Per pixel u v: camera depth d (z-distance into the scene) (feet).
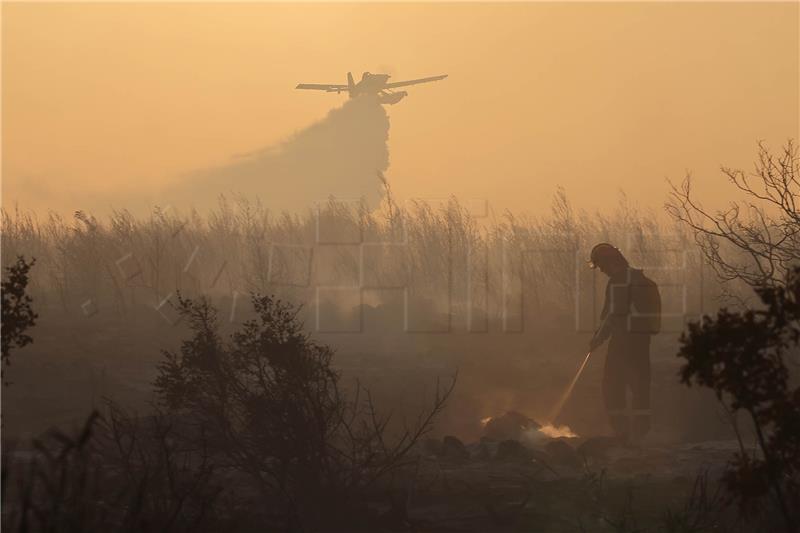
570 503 68.28
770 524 56.24
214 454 73.36
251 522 63.16
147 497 57.67
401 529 64.28
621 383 105.40
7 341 59.21
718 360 43.50
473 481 73.97
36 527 50.96
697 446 91.09
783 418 43.24
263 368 73.36
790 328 44.24
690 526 60.54
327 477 69.05
